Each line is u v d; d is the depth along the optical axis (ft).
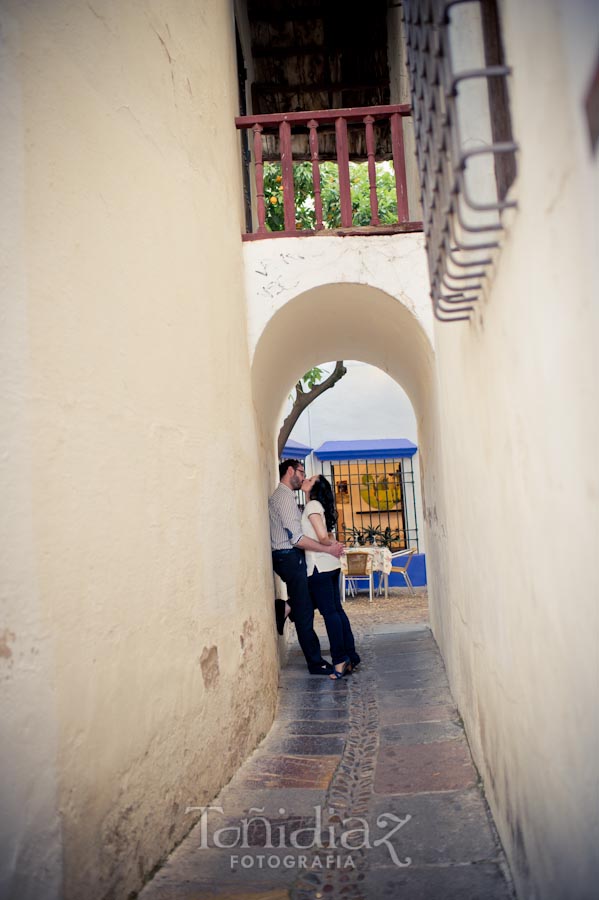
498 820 10.70
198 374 13.98
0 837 7.24
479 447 10.46
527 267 6.43
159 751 10.84
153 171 12.59
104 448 9.92
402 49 23.24
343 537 47.16
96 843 8.84
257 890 9.70
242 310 17.87
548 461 6.31
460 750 14.51
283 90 29.68
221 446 15.08
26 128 8.85
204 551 13.53
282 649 23.90
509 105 6.88
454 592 16.22
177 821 11.25
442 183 8.00
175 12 14.55
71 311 9.42
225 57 18.43
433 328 17.75
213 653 13.55
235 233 17.84
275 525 21.90
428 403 20.12
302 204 40.27
